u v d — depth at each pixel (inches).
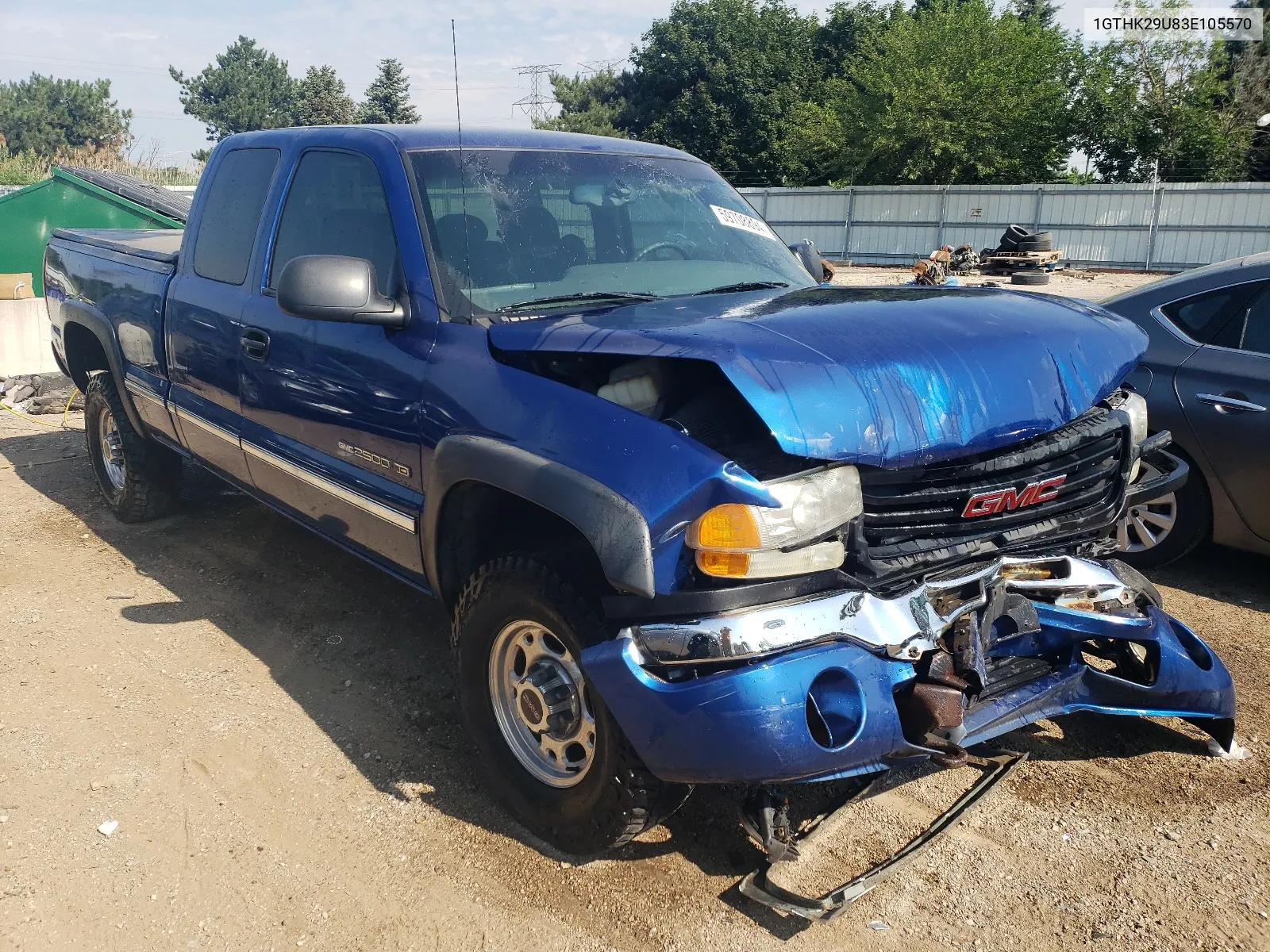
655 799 100.3
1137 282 1027.9
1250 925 99.1
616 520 92.7
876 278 1069.8
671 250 142.5
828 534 94.7
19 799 119.6
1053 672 117.4
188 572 192.1
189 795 121.1
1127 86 1332.4
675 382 103.9
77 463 269.9
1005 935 97.8
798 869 107.2
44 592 181.6
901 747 97.0
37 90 3243.1
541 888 105.1
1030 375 104.6
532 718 111.3
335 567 194.9
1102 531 116.2
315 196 148.6
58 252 234.4
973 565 104.2
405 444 124.2
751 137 1845.5
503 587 108.6
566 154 146.7
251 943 97.5
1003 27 1373.0
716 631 90.4
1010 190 1238.9
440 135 140.6
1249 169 1427.2
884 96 1402.6
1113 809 118.3
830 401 93.0
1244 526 178.7
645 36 1930.4
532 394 106.7
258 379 153.5
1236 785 122.8
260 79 3469.5
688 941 97.3
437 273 124.4
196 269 175.6
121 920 100.1
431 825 115.7
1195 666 122.1
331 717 139.6
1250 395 174.6
